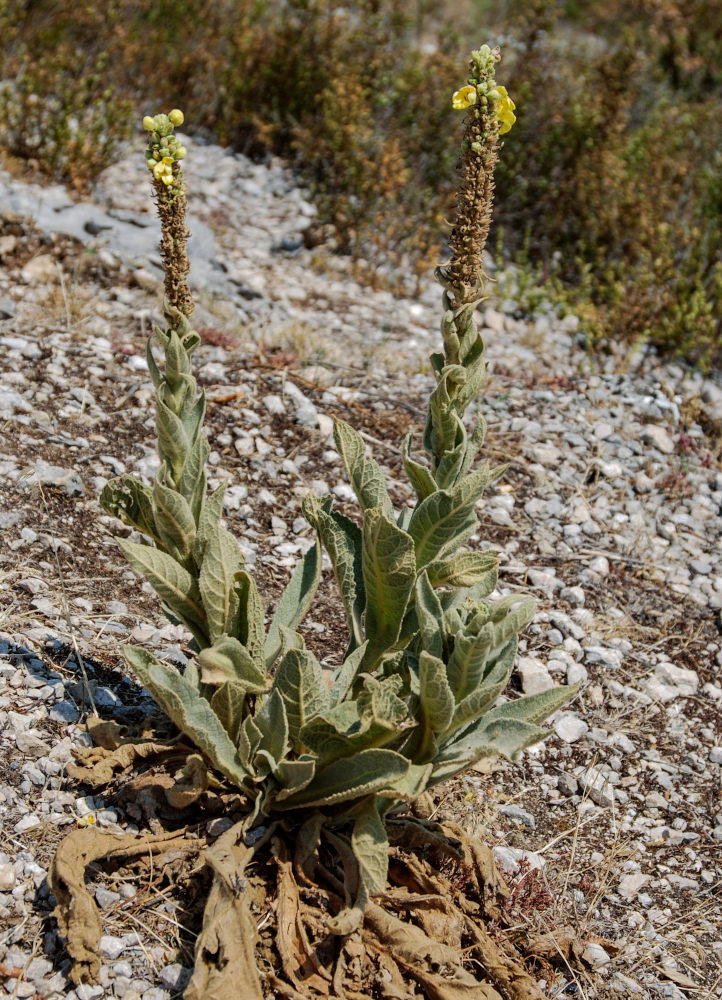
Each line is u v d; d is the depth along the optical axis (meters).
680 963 1.54
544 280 3.33
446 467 1.38
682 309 2.91
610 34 5.42
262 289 2.93
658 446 2.52
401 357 2.70
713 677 1.96
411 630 1.46
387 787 1.34
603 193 3.45
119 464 2.04
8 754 1.50
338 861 1.42
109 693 1.61
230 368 2.40
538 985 1.46
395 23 4.11
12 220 2.66
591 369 2.78
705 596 2.12
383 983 1.34
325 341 2.68
